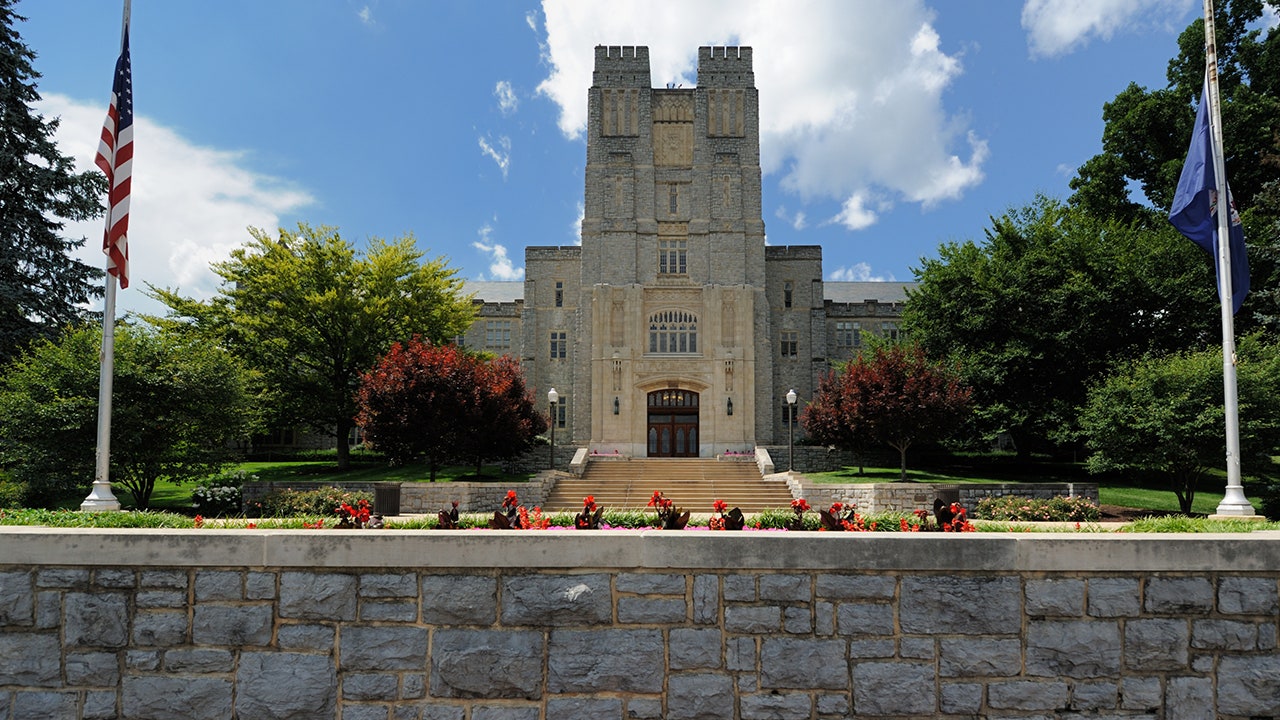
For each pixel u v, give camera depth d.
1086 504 21.23
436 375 29.12
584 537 5.86
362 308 38.47
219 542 5.90
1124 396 24.69
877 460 40.94
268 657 5.84
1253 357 24.22
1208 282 32.66
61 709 5.84
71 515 11.34
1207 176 14.36
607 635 5.80
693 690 5.76
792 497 31.34
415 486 26.28
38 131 30.28
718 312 47.34
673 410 47.38
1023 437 35.81
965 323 35.47
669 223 48.91
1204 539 5.82
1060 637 5.78
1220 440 22.59
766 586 5.84
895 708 5.74
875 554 5.83
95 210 31.06
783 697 5.76
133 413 22.69
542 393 51.69
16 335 27.58
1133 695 5.73
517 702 5.75
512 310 55.41
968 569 5.82
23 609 5.92
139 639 5.88
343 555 5.87
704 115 49.59
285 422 40.25
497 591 5.84
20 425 22.20
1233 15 35.53
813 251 52.12
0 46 29.58
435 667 5.79
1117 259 33.41
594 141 49.25
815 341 51.31
